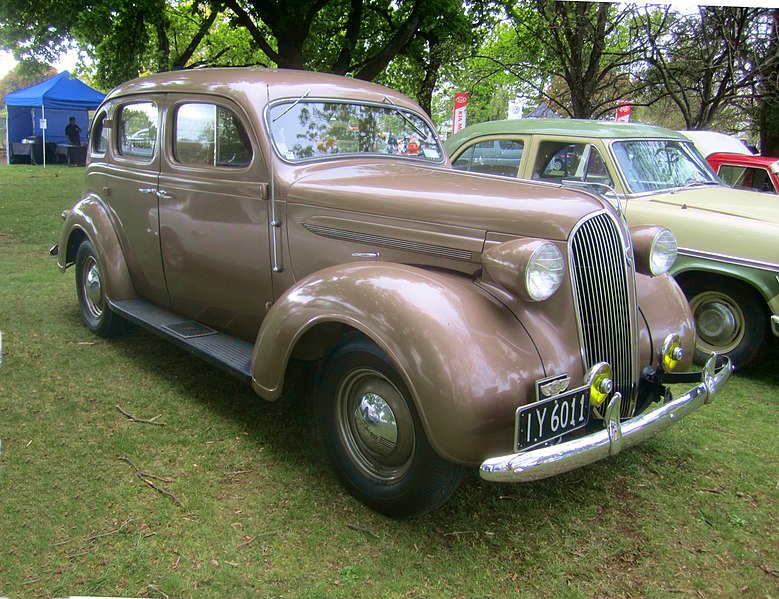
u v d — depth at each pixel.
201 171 3.67
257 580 2.34
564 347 2.57
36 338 4.70
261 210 3.39
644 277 3.31
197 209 3.73
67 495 2.78
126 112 4.33
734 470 3.32
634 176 5.31
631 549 2.64
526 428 2.35
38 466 2.99
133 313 4.17
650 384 3.02
